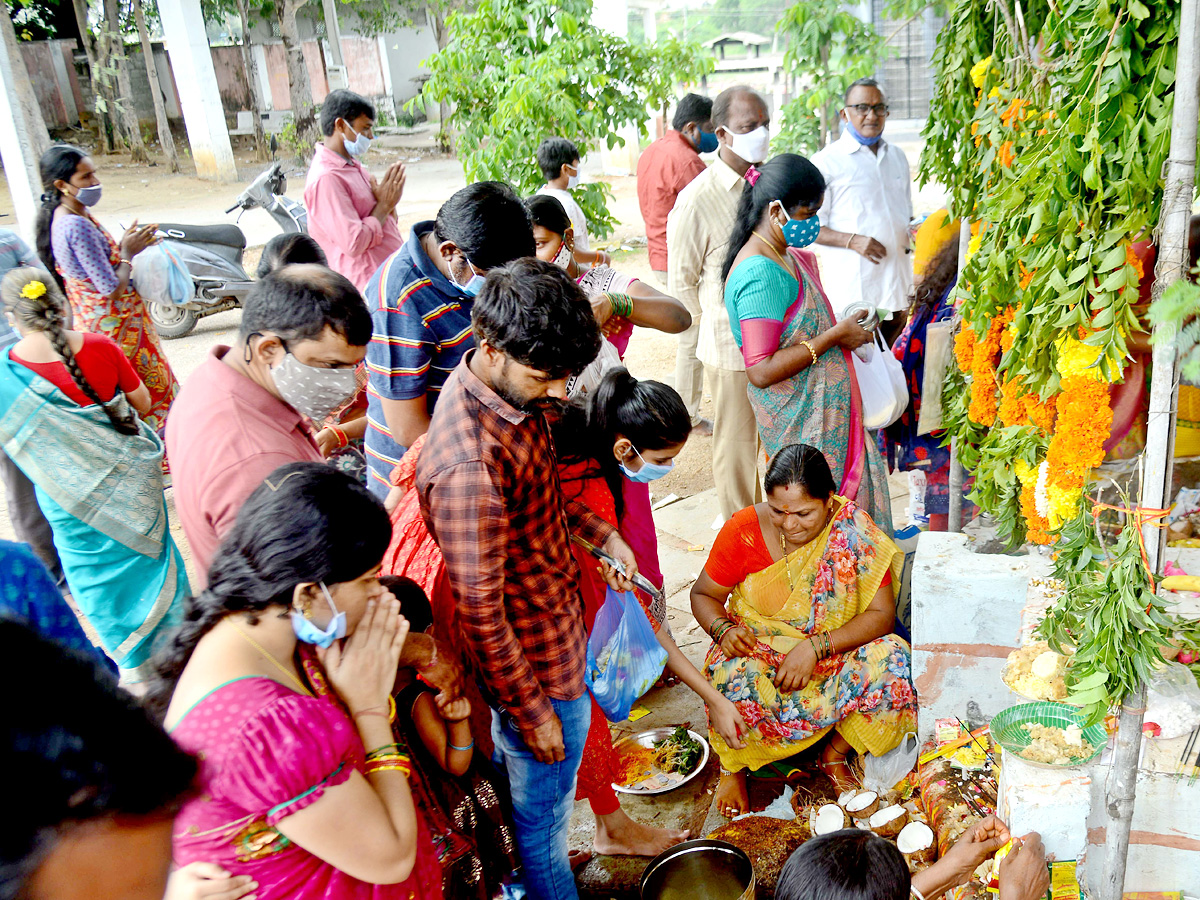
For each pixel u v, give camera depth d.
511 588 2.22
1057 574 2.23
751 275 3.27
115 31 21.16
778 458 2.88
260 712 1.42
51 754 0.83
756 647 3.03
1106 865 2.18
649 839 2.83
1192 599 2.55
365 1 24.67
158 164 21.58
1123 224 1.96
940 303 3.84
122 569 3.36
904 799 2.79
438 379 2.99
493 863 2.30
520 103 6.69
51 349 3.15
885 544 3.02
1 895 0.80
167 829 0.92
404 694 2.06
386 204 5.21
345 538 1.51
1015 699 2.90
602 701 2.62
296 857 1.52
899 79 9.88
